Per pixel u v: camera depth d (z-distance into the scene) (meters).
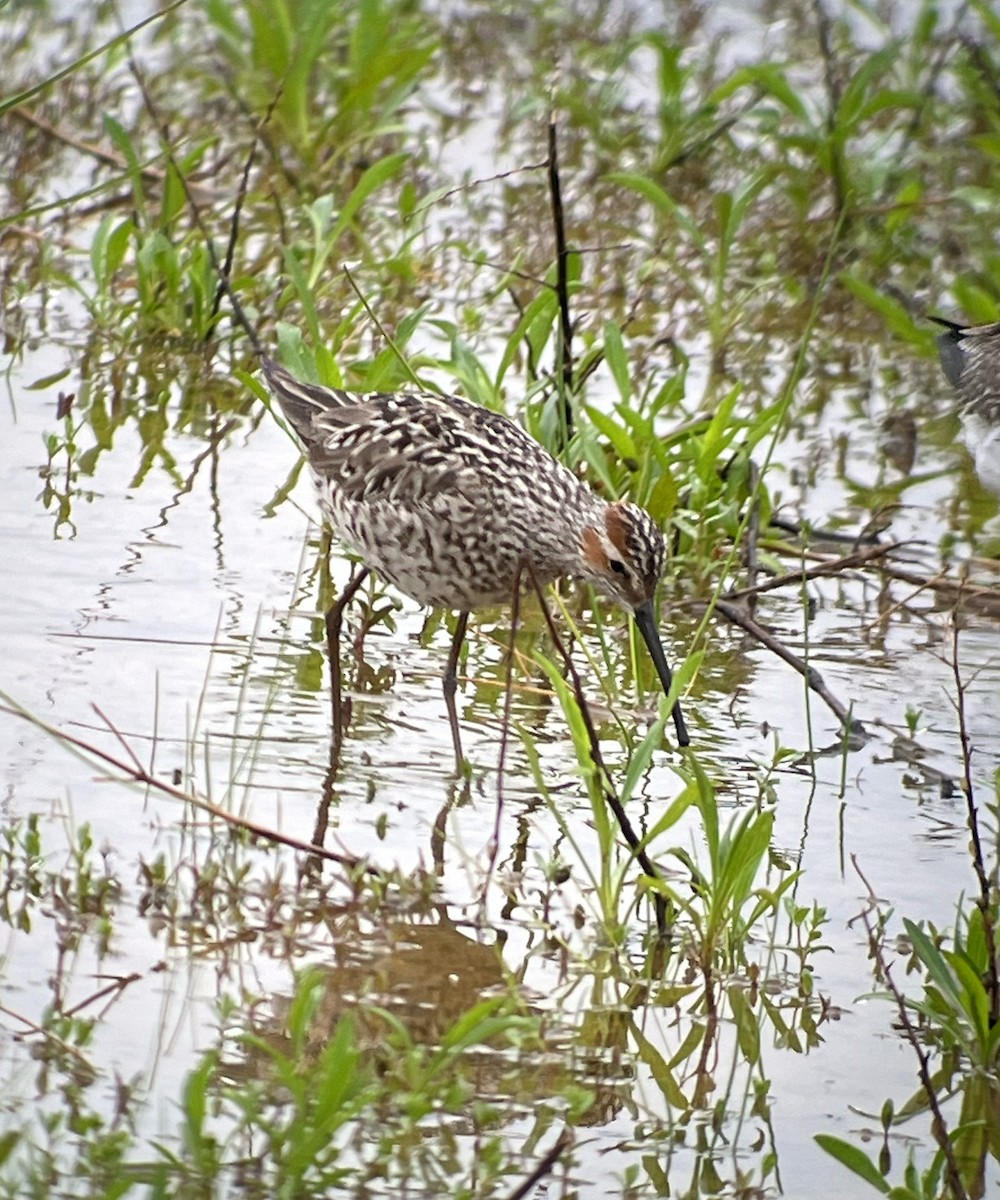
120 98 20.03
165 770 10.20
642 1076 8.05
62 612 11.84
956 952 8.21
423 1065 7.93
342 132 18.84
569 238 18.48
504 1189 7.16
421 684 11.68
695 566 13.05
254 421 15.05
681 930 9.17
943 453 15.59
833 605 13.12
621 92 20.22
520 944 8.96
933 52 21.75
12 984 8.25
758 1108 7.87
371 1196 7.04
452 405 11.37
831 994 8.73
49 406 14.86
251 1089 7.32
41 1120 7.28
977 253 18.33
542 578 11.11
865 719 11.46
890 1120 7.80
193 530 13.20
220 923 8.89
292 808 10.04
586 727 9.01
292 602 12.35
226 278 15.20
